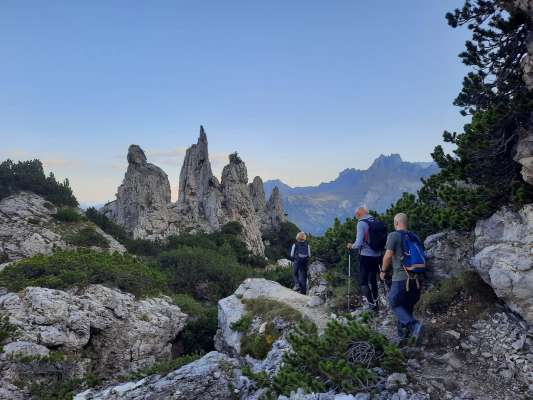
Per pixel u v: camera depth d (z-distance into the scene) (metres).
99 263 25.44
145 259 47.09
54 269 23.45
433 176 12.73
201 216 78.50
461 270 9.39
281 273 39.84
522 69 9.91
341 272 13.24
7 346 16.14
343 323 9.52
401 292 7.50
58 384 15.98
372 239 9.33
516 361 6.82
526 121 9.20
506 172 9.56
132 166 73.31
